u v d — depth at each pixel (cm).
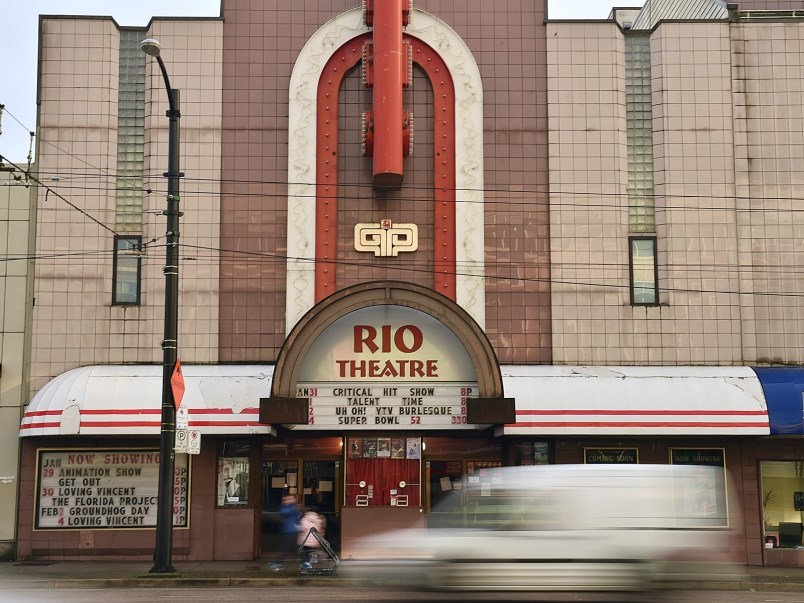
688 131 2550
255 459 2422
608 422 2294
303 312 2464
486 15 2572
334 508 2453
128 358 2452
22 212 2492
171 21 2550
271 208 2506
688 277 2509
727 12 2619
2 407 2425
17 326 2453
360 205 2500
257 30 2556
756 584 2006
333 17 2559
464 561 1435
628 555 1425
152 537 2380
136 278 2505
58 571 2155
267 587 1945
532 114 2545
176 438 2089
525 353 2477
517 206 2519
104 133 2517
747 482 2425
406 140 2459
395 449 2448
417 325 2358
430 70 2544
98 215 2497
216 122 2527
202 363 2453
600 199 2525
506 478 1481
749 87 2562
